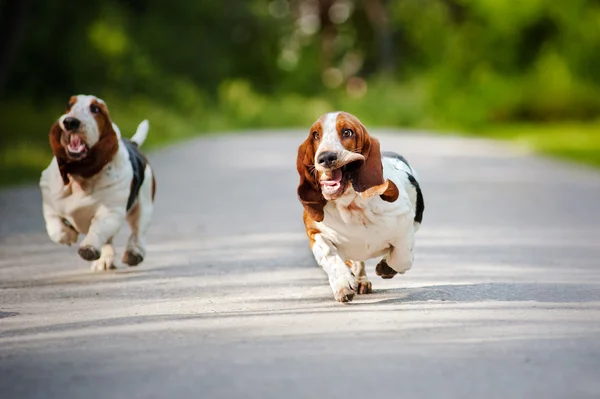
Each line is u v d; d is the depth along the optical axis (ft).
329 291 32.94
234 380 21.16
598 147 125.80
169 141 142.41
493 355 23.18
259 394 20.08
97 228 34.94
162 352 23.77
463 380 21.03
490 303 29.96
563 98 188.75
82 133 33.91
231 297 31.94
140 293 32.91
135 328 26.81
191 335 25.70
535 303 29.96
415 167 92.12
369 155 28.12
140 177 37.73
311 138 28.22
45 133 126.82
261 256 41.91
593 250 43.01
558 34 188.34
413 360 22.71
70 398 20.16
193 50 207.72
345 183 28.25
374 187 27.96
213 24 220.23
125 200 35.68
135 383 21.06
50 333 26.45
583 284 33.81
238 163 99.45
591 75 187.32
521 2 186.29
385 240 29.71
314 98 265.75
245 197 67.82
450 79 195.62
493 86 191.01
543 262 39.34
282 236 48.34
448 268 37.76
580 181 79.71
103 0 154.81
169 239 47.34
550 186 75.10
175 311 29.43
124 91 169.17
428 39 199.82
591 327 26.32
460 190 71.51
